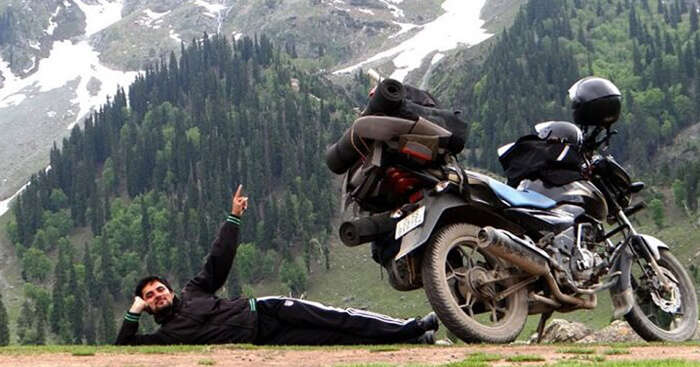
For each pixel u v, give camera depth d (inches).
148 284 413.7
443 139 433.7
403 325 429.4
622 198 525.3
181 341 411.2
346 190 462.9
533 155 496.4
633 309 498.6
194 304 416.5
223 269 428.5
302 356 363.3
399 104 432.5
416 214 434.9
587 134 521.7
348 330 422.6
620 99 515.5
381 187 446.0
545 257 455.8
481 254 458.6
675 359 329.7
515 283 454.9
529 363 334.3
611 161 519.8
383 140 430.3
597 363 320.5
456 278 452.8
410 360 346.0
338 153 451.2
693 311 521.0
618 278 498.0
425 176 437.4
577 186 494.9
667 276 519.8
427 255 438.9
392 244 461.4
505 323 445.7
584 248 484.4
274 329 420.5
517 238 447.5
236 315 415.5
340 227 457.1
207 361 338.3
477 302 454.9
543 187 491.8
